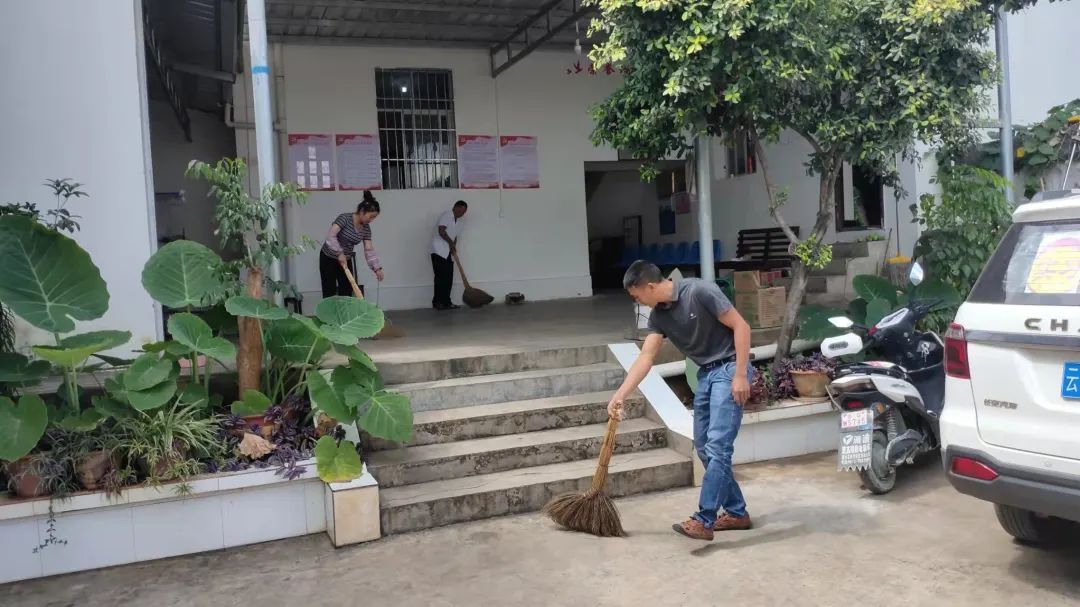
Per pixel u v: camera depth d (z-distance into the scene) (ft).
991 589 11.46
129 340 16.92
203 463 14.42
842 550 13.15
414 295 38.40
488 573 12.78
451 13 34.19
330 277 28.89
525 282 40.29
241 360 16.11
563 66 40.57
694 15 16.93
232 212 16.11
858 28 18.71
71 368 14.76
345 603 11.91
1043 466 10.46
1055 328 10.37
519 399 18.92
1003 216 22.54
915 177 27.04
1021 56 28.94
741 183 37.96
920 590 11.55
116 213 18.26
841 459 15.39
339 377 15.53
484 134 39.29
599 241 50.67
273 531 14.67
